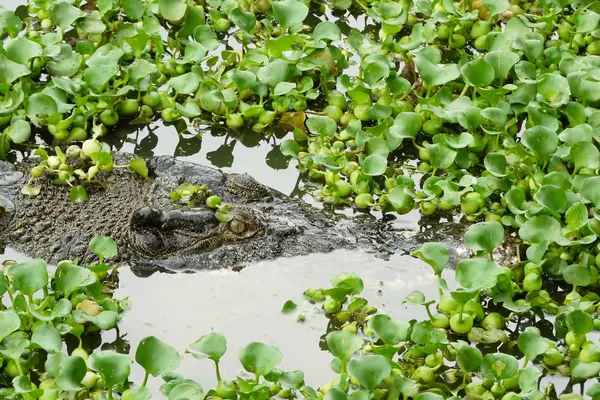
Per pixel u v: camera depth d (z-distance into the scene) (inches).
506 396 310.8
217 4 528.4
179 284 370.9
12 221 389.1
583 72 457.4
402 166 438.9
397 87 454.9
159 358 305.6
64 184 401.4
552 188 374.9
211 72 484.1
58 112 428.5
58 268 342.6
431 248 349.4
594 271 369.1
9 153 435.2
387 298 365.7
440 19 503.8
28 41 442.6
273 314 358.0
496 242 357.4
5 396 308.0
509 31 490.9
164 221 377.4
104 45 473.4
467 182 402.3
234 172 431.5
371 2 537.6
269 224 384.5
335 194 412.5
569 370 334.3
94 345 344.2
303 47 474.0
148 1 522.0
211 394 314.3
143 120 457.4
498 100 447.2
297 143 443.5
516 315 362.3
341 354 313.1
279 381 313.0
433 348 326.0
